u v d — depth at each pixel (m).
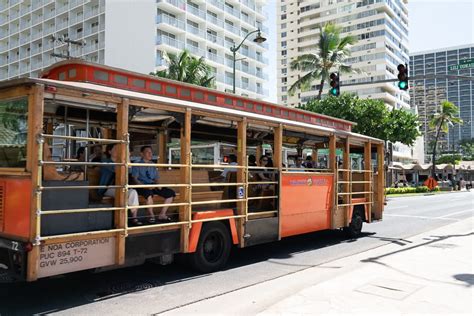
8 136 5.50
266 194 9.02
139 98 6.25
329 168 10.80
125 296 6.04
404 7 99.75
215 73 60.66
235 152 11.56
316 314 5.04
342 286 6.28
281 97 103.50
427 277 6.85
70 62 6.94
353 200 11.69
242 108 9.09
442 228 13.98
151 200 6.77
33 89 5.18
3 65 69.56
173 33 55.78
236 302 5.77
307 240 11.40
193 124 8.93
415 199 32.62
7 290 6.28
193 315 5.23
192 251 7.10
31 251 5.04
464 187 63.81
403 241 11.13
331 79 18.20
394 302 5.51
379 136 27.69
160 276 7.20
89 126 8.11
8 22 68.88
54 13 60.25
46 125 7.52
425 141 110.06
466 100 116.12
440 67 114.25
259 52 73.62
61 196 5.39
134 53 50.88
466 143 109.44
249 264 8.30
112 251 5.89
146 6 51.81
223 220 7.78
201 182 8.12
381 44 85.50
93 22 55.34
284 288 6.50
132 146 9.45
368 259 8.56
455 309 5.26
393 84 88.38
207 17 60.28
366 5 87.94
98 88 5.93
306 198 9.79
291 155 12.17
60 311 5.36
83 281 6.80
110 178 6.28
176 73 27.97
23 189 5.18
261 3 73.56
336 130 11.12
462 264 7.89
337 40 33.22
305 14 98.25
